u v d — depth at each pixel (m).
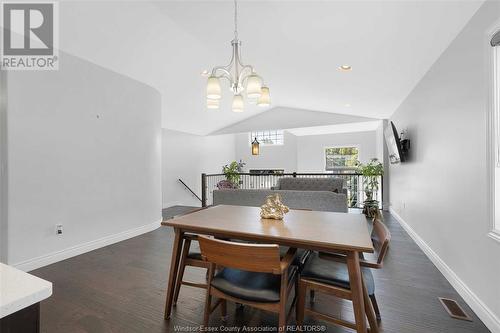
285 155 9.91
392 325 1.81
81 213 3.31
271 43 2.99
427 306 2.04
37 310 0.74
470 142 2.06
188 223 1.88
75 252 3.22
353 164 8.80
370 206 5.31
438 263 2.72
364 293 1.53
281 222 1.89
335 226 1.78
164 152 7.09
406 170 4.18
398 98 4.38
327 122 7.14
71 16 2.64
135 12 2.79
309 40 2.74
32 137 2.81
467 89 2.10
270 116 7.92
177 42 3.47
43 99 2.90
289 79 4.46
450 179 2.43
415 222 3.66
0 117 2.62
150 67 3.96
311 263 1.75
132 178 4.08
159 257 3.18
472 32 2.01
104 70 3.61
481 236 1.90
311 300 2.12
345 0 1.94
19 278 0.77
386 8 1.96
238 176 7.84
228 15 2.54
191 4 2.53
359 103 5.30
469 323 1.83
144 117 4.34
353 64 3.26
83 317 1.94
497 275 1.71
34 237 2.83
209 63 4.09
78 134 3.27
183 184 7.78
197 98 5.66
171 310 2.03
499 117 1.76
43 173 2.91
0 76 2.62
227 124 8.30
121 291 2.33
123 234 3.90
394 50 2.68
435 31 2.23
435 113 2.82
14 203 2.67
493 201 1.77
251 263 1.36
